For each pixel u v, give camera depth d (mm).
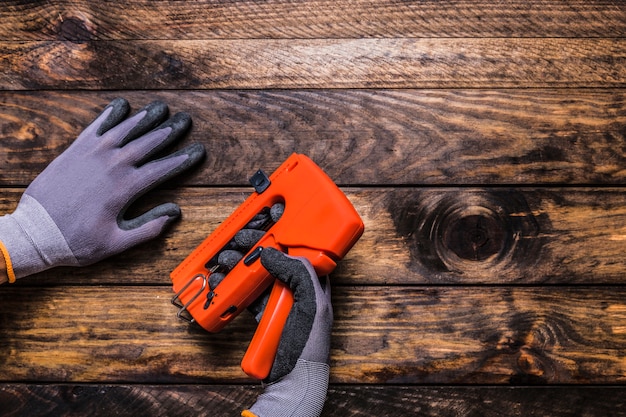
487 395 1111
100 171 1088
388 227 1134
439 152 1143
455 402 1111
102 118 1105
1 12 1160
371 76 1154
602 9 1158
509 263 1130
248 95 1154
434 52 1154
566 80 1154
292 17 1158
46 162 1149
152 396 1120
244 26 1160
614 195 1138
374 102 1150
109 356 1126
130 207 1147
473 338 1119
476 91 1151
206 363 1123
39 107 1155
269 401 963
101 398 1121
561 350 1117
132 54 1160
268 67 1155
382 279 1127
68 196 1077
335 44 1156
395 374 1117
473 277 1128
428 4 1157
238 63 1158
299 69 1154
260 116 1150
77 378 1126
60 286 1136
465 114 1149
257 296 1041
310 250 988
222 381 1121
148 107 1123
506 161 1142
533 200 1138
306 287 966
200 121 1153
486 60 1156
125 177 1094
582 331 1120
